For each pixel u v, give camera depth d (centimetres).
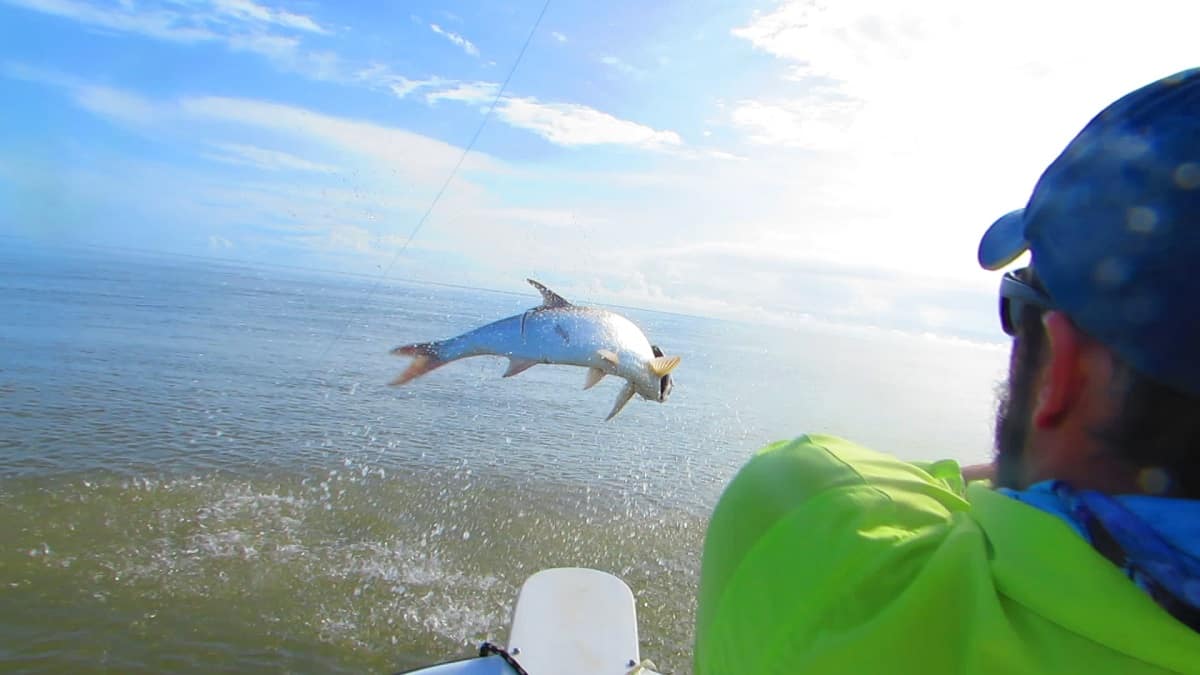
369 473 912
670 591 677
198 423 1070
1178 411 67
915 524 95
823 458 110
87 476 813
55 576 602
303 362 1642
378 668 536
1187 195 68
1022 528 75
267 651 539
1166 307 66
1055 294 76
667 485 959
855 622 83
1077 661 67
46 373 1288
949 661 76
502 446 1102
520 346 380
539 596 412
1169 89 77
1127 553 67
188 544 682
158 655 520
